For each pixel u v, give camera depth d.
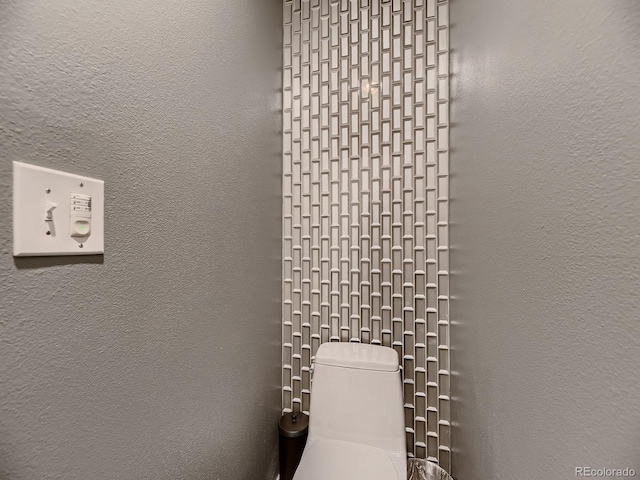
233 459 0.90
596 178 0.33
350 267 1.25
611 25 0.31
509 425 0.55
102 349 0.48
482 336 0.72
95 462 0.47
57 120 0.41
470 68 0.83
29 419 0.39
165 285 0.62
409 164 1.19
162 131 0.61
